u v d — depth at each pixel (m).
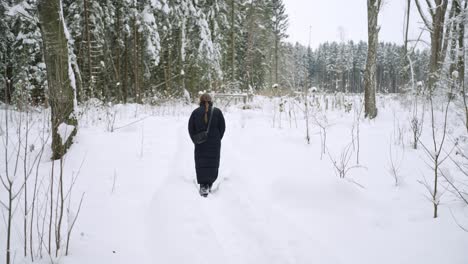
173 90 17.52
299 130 7.57
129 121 8.12
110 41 15.75
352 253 2.93
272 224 3.42
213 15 20.22
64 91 5.04
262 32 31.70
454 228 3.12
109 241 3.09
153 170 4.97
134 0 14.44
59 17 4.75
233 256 2.94
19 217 3.32
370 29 8.80
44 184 4.09
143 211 3.73
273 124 8.13
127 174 4.71
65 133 4.98
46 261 2.70
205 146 4.45
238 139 7.00
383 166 4.97
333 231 3.29
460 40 9.78
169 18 16.50
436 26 10.42
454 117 7.75
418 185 4.21
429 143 6.04
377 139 6.54
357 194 3.91
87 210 3.61
